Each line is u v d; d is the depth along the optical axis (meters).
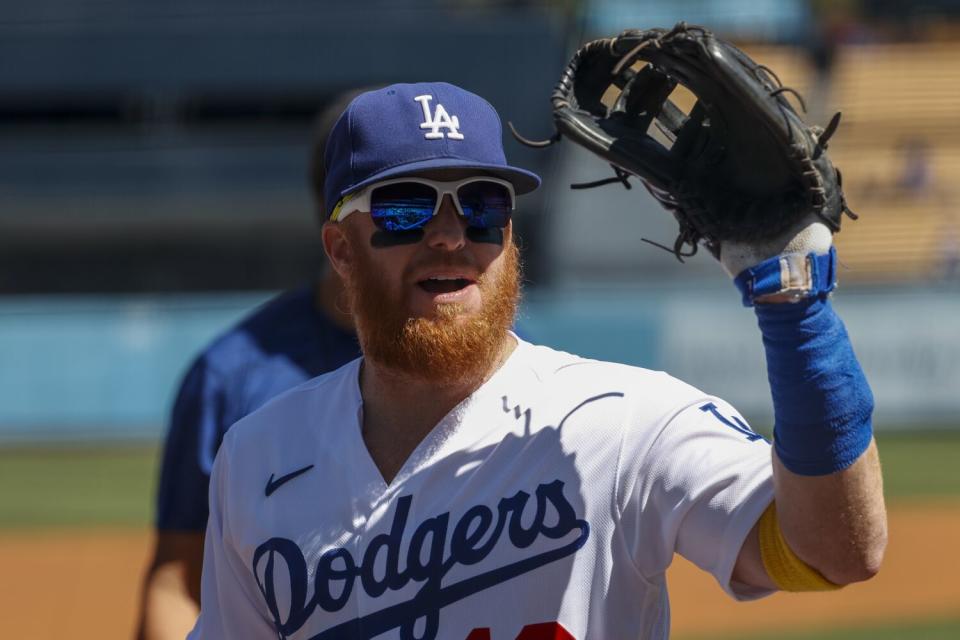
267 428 9.33
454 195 8.58
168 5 87.62
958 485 48.44
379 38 86.56
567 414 8.48
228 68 86.75
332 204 9.11
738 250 7.55
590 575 8.20
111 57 86.50
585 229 78.31
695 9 94.31
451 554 8.30
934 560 36.75
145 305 67.12
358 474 8.73
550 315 65.44
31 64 86.25
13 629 30.97
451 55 86.56
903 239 82.94
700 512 8.00
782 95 7.57
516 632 8.14
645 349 65.50
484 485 8.45
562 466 8.34
